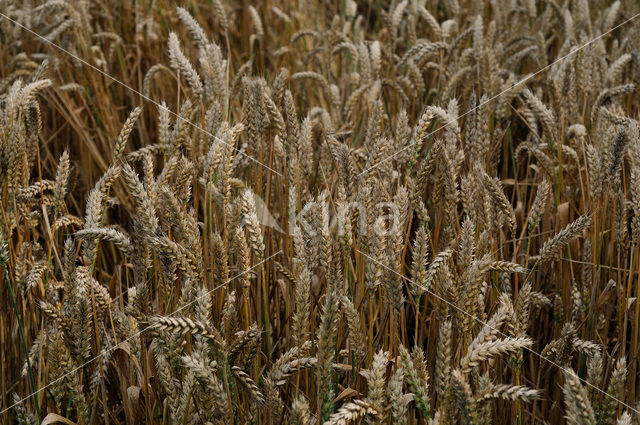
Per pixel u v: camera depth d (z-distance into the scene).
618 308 2.62
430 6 6.73
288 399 2.34
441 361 1.77
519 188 3.87
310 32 5.61
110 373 2.58
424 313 2.39
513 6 5.76
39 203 2.84
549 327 3.20
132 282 3.23
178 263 1.93
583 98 4.07
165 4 6.25
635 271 2.72
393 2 5.93
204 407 1.85
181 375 2.11
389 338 2.23
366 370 2.06
